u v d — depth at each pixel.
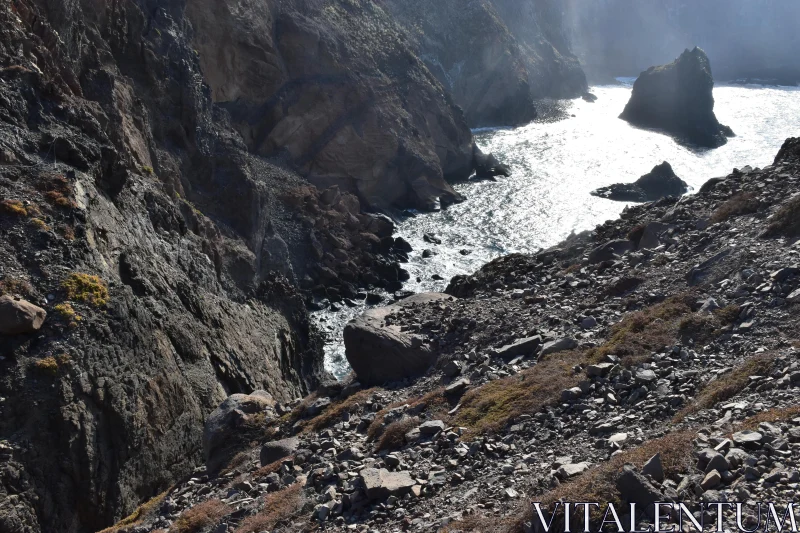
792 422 11.36
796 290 15.74
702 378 14.57
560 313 20.02
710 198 24.17
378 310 23.28
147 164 46.66
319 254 70.06
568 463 12.97
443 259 76.00
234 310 41.91
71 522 23.23
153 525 17.39
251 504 15.96
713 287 17.89
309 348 51.41
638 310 18.45
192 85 57.53
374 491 14.22
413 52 119.69
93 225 31.30
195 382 31.67
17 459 22.42
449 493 13.80
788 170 23.28
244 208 57.91
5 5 37.03
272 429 20.75
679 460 11.24
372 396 19.81
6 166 30.12
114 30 52.03
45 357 24.42
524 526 10.95
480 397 17.06
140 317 28.92
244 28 82.50
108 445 25.11
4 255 26.61
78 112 36.00
